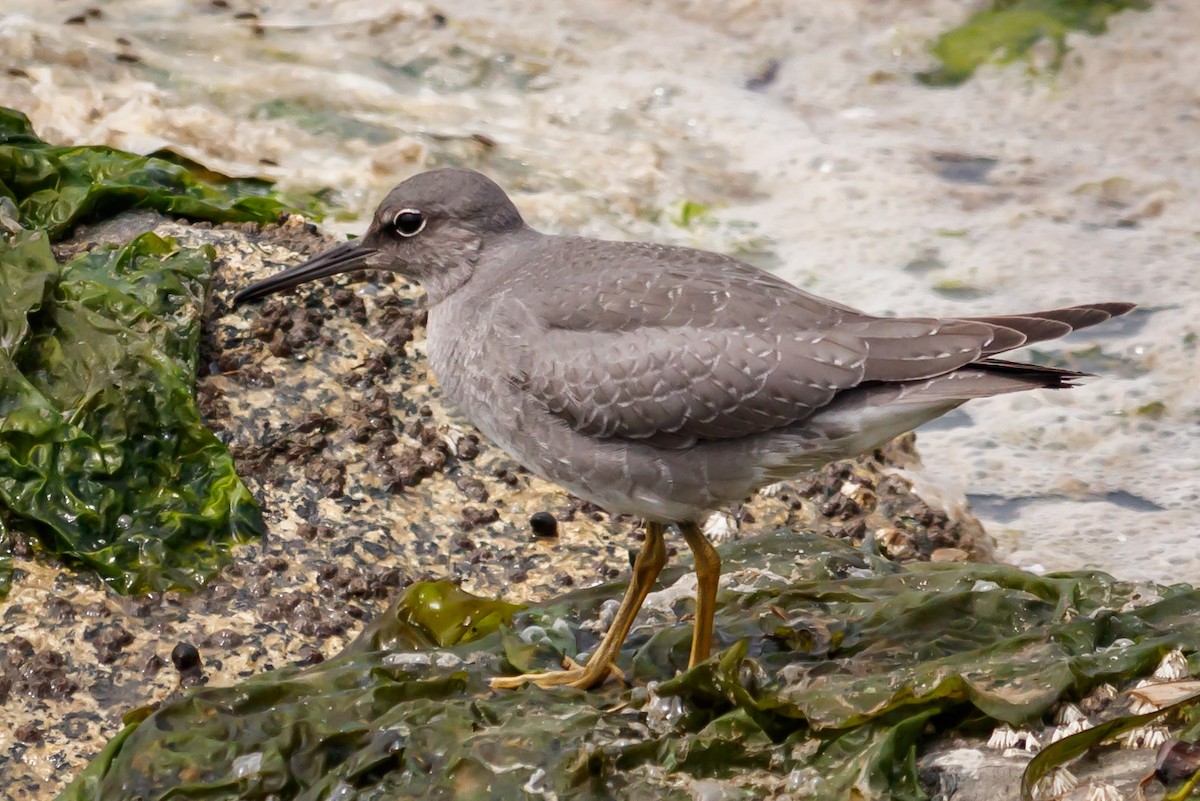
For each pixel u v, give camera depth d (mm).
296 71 17969
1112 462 14211
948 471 14086
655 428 8914
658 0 20062
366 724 8508
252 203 13844
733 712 8227
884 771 7746
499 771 8039
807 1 20031
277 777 8227
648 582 9398
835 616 9641
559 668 9516
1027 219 17125
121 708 9719
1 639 10008
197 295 12242
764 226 16875
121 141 16078
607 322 9031
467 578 11031
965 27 19938
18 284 11586
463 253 10250
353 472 11609
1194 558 12781
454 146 16984
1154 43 19547
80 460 10859
